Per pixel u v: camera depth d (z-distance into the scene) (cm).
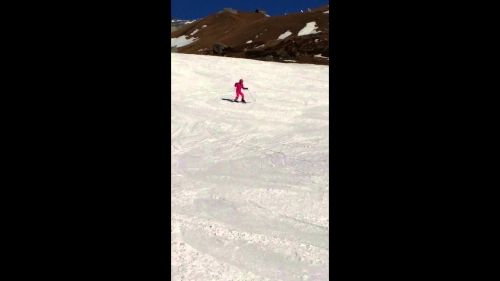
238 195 823
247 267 523
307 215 720
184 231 627
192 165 1073
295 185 899
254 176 974
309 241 606
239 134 1416
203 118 1593
